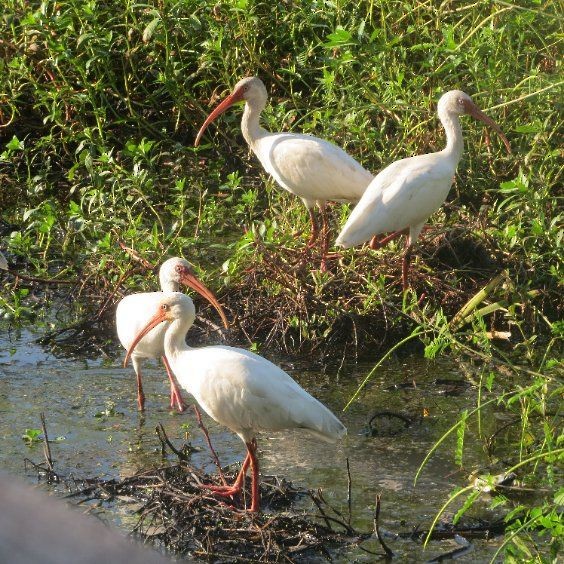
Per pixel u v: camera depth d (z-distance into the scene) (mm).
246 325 12180
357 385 10977
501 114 14289
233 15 16031
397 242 12945
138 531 7574
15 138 15125
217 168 16609
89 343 12125
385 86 14719
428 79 14773
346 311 11930
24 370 11344
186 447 9211
